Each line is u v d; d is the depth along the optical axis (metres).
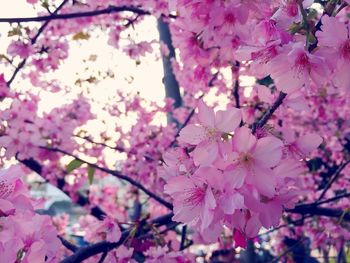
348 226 4.55
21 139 3.82
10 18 2.85
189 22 2.06
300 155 1.63
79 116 4.83
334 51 1.48
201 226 1.51
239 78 3.95
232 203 1.40
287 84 1.55
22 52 3.92
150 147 4.85
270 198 1.49
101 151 4.95
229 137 1.48
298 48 1.46
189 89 5.12
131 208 5.84
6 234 1.47
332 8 1.53
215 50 2.60
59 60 4.53
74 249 3.29
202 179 1.49
